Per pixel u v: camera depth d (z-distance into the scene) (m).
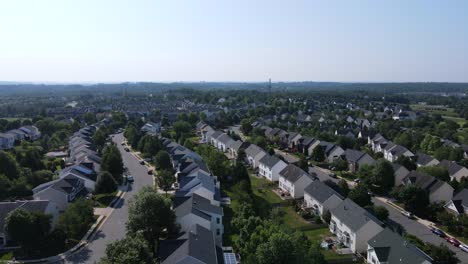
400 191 74.12
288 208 72.88
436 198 74.56
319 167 106.56
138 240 41.94
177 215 54.81
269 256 42.53
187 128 157.75
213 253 44.34
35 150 102.12
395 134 143.25
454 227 61.94
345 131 154.50
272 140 138.88
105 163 86.94
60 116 188.50
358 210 57.56
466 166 97.69
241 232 51.88
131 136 131.38
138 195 56.16
